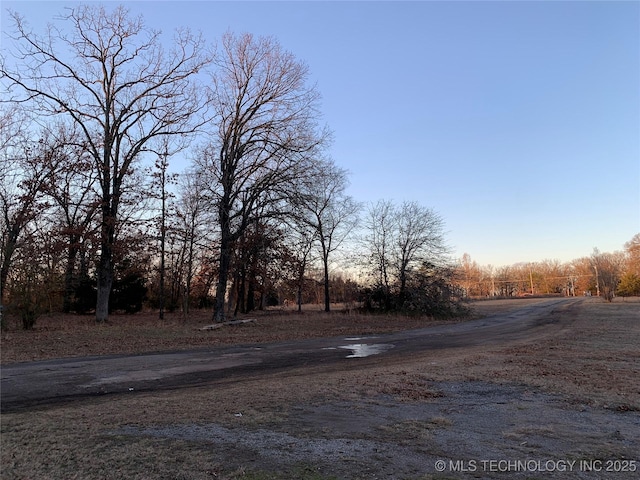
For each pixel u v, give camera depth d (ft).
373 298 126.21
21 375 36.78
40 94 83.25
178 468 15.51
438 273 122.72
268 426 20.57
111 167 88.33
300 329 80.07
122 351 51.39
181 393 29.66
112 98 88.74
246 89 94.79
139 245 91.50
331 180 132.87
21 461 16.39
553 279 424.05
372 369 37.29
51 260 82.43
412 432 19.60
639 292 237.45
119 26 87.10
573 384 29.01
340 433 19.49
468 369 35.01
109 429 20.25
